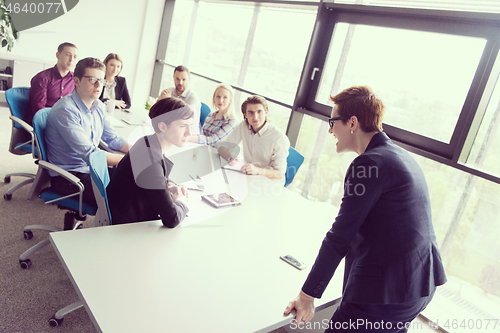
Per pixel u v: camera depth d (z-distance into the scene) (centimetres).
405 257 116
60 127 225
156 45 626
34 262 227
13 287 201
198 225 167
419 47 283
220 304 117
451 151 259
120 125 307
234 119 343
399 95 295
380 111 127
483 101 242
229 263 141
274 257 153
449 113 262
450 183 265
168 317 107
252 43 466
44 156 221
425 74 278
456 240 263
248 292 126
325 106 347
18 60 516
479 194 249
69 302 200
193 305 114
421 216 120
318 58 354
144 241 144
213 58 530
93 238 139
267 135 285
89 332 184
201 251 146
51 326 180
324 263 121
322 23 344
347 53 334
